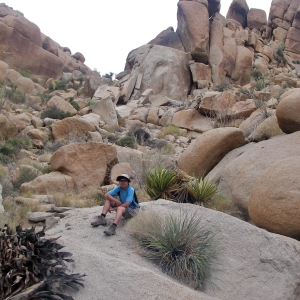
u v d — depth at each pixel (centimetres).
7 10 4038
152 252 621
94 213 772
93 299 486
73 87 3744
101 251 610
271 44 4516
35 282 455
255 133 1309
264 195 820
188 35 3597
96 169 1388
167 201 787
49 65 4103
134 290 500
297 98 1150
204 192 955
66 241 601
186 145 2247
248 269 618
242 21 4875
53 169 1396
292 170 818
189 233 635
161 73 3356
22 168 1376
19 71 3847
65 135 2108
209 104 2538
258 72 3744
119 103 3162
